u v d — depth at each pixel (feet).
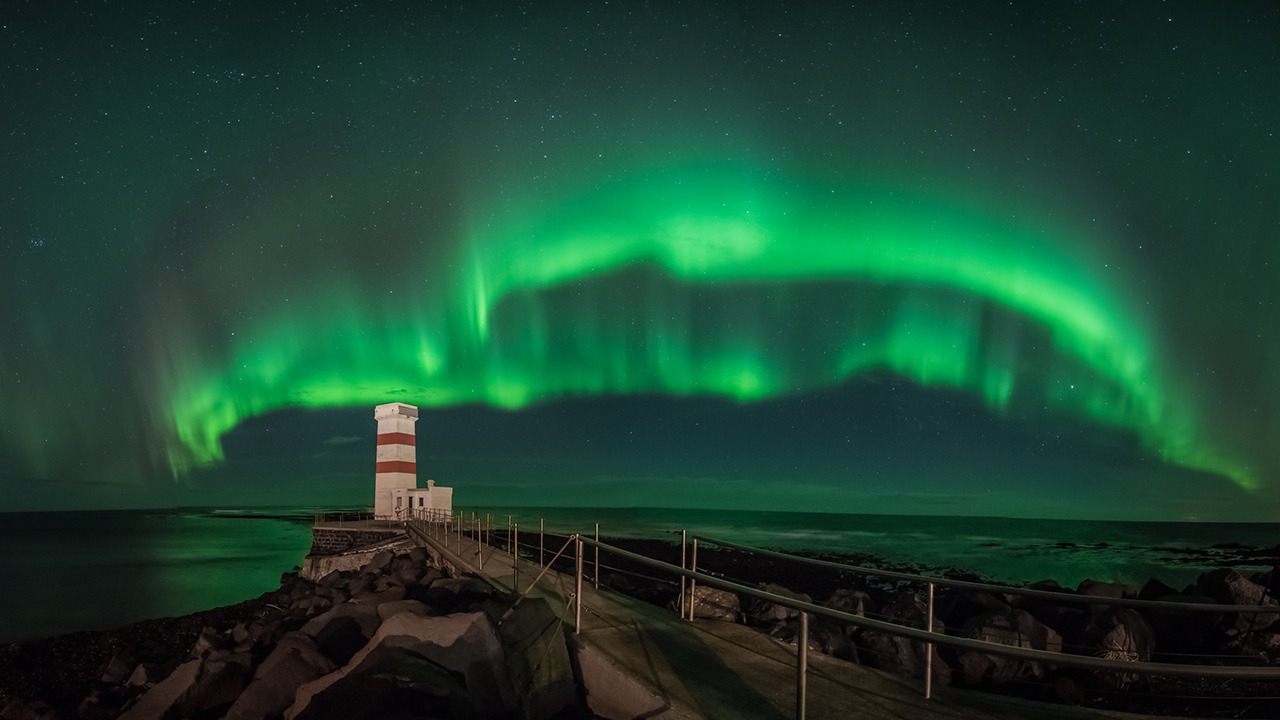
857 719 22.00
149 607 141.28
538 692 27.76
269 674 31.32
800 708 19.11
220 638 64.28
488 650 26.99
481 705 26.18
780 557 35.09
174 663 59.77
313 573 133.18
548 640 30.19
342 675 27.55
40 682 73.05
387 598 49.57
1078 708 22.77
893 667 38.63
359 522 150.61
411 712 24.34
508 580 53.93
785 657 28.81
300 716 24.77
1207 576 62.44
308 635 35.94
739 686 25.30
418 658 26.84
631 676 26.25
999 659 40.01
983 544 333.62
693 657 28.73
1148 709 35.19
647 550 180.24
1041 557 253.85
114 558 260.62
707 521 627.05
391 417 161.27
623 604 40.22
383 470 160.56
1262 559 247.09
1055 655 14.88
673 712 23.18
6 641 107.76
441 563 86.58
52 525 621.31
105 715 48.88
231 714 29.78
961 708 22.88
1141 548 311.88
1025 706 23.03
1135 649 40.83
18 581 187.42
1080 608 47.21
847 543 325.01
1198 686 38.68
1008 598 51.39
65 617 129.80
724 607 43.70
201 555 274.98
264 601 118.32
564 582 51.93
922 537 399.24
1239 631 44.60
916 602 51.11
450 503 167.63
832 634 38.27
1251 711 34.60
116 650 86.53
